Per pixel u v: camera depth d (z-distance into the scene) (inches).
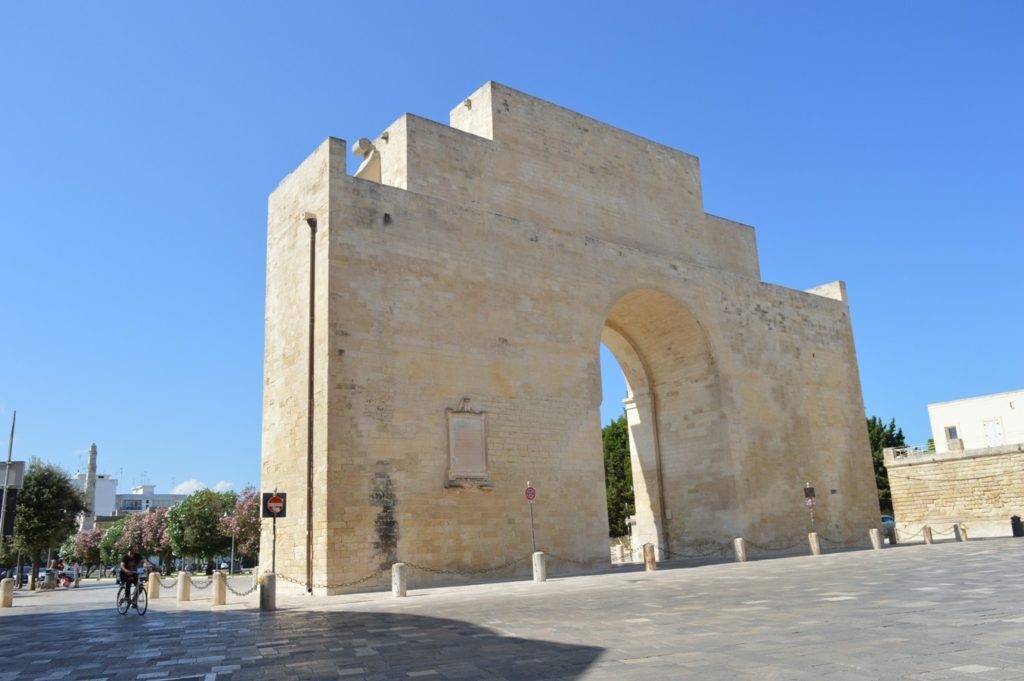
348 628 577.6
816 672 323.9
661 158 1544.0
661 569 1116.5
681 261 1457.9
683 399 1512.1
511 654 420.2
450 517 1037.2
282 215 1157.7
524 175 1298.0
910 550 1264.8
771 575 873.5
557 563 1129.4
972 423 2375.7
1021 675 297.0
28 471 2166.6
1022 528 1547.7
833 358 1726.1
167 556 3565.5
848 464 1670.8
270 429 1097.4
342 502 948.6
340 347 994.1
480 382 1117.7
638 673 345.4
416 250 1099.3
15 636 621.3
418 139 1175.0
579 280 1282.0
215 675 399.5
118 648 524.1
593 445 1223.5
